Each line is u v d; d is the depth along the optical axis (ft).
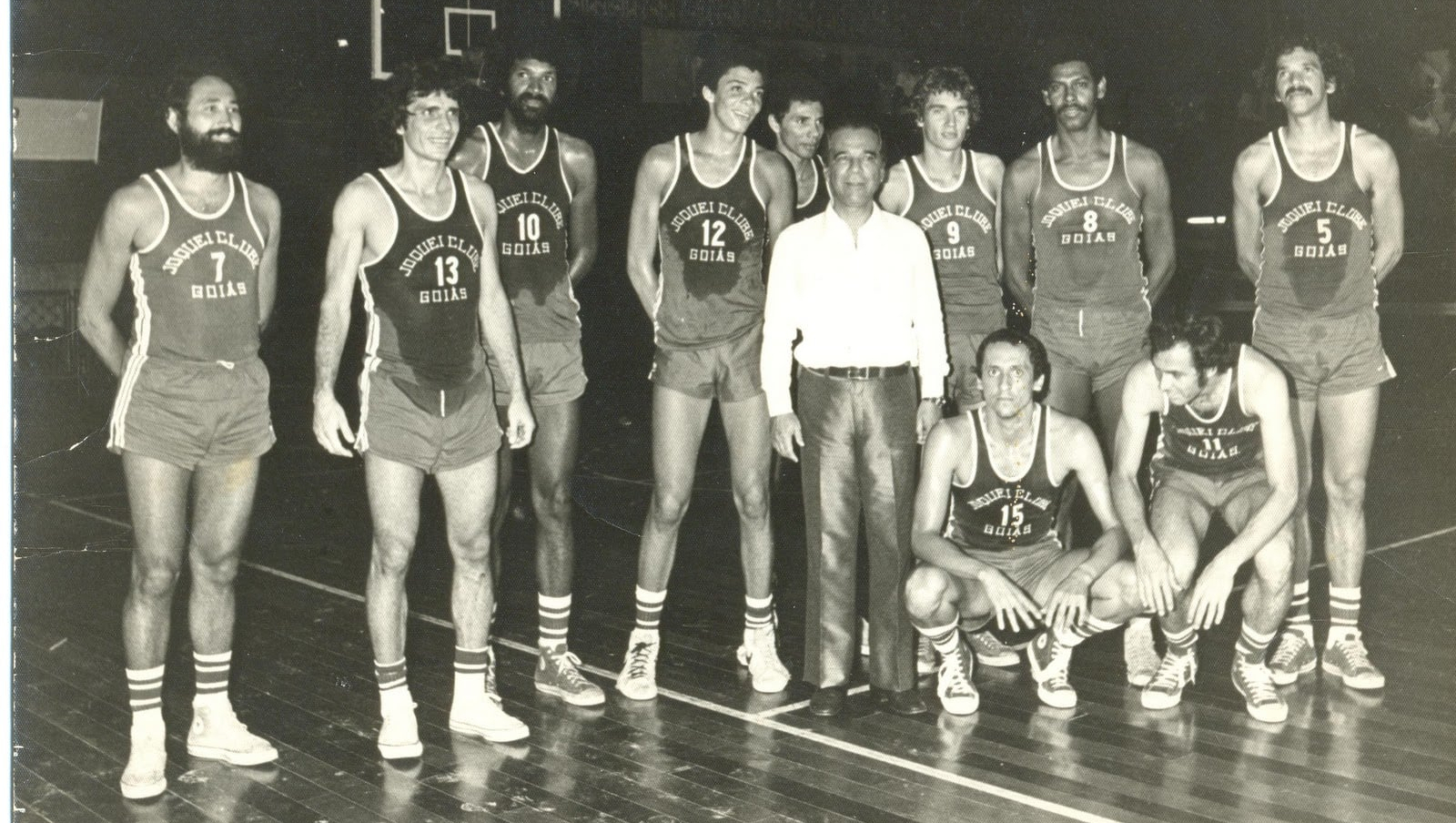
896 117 16.39
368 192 10.92
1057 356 13.87
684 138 12.70
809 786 10.68
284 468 28.04
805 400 12.14
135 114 32.22
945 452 12.15
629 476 27.14
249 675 13.85
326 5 33.86
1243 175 13.17
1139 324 13.79
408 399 11.12
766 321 12.27
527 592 17.60
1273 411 11.74
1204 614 11.66
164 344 10.39
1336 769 10.81
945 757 11.25
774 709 12.60
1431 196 38.06
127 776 10.61
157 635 10.74
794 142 12.98
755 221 12.67
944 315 13.84
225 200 10.53
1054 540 12.70
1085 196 13.53
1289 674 13.07
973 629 12.82
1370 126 37.86
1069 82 13.25
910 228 12.25
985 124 38.91
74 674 13.78
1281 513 11.68
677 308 12.64
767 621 13.29
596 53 36.60
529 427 11.90
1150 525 12.46
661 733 11.97
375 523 11.25
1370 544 19.40
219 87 10.31
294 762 11.34
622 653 14.65
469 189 11.37
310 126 34.37
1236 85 35.17
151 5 31.99
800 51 38.22
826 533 12.19
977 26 38.86
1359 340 12.94
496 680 13.56
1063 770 10.89
